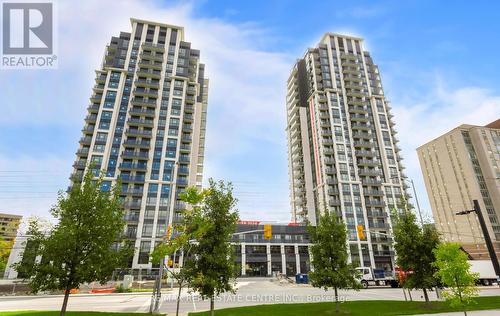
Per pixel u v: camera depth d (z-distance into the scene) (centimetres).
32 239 1444
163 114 8831
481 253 9244
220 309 2017
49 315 1630
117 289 3978
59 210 1485
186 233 1558
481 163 11219
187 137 8869
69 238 1352
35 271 1345
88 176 1603
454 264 1447
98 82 8931
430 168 12762
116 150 8100
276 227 8700
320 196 9212
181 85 9400
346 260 1955
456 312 1681
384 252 8312
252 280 6856
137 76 9175
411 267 2077
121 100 8744
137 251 6988
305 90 11400
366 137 9919
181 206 7738
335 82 10731
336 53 11319
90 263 1372
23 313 1700
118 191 1673
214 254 1535
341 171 9206
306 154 10294
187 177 8256
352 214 8644
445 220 11750
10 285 3894
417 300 2498
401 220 2302
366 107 10575
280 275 6925
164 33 10169
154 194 7781
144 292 3900
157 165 8150
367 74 11219
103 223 1462
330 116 10000
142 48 9569
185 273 1528
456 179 11588
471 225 10769
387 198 9162
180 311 2014
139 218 7388
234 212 1673
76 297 3225
